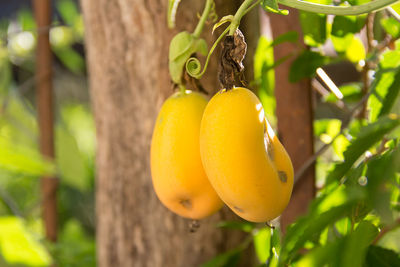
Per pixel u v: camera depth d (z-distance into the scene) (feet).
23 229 3.27
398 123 1.71
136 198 2.83
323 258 1.65
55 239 4.40
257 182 1.67
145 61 2.63
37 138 5.18
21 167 3.72
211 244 2.68
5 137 4.84
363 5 1.70
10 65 6.06
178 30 2.45
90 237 6.44
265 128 1.72
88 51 2.97
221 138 1.68
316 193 2.51
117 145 2.82
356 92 2.81
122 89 2.73
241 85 1.77
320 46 2.46
